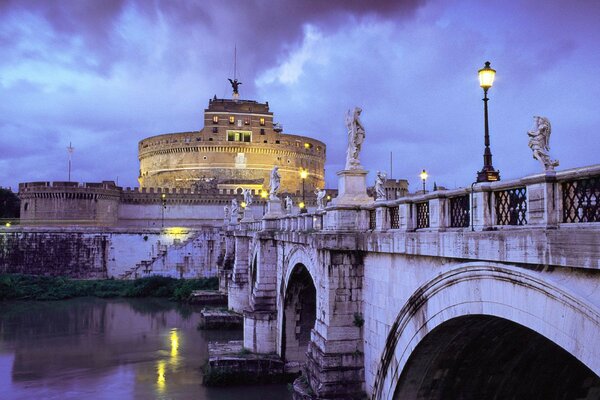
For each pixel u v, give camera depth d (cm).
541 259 1055
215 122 13362
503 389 1859
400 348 1753
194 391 3488
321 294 2202
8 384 3653
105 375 3856
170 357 4347
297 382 2281
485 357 1734
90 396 3406
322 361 2070
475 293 1313
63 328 5478
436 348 1659
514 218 1201
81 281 8375
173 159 13662
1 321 5831
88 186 10625
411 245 1603
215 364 3628
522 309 1138
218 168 13250
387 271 1855
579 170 983
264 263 3950
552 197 1059
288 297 3578
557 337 1031
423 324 1595
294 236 2923
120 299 7494
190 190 11606
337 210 2105
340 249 2055
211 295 7112
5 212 13538
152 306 6925
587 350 953
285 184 13650
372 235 1928
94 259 8844
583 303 955
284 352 3647
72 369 4016
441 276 1452
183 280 8238
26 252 8662
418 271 1633
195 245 8644
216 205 11681
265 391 3488
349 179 2148
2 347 4666
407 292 1702
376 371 1939
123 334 5197
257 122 13562
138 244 9056
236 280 5594
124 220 11306
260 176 13350
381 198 2338
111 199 10962
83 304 7038
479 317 1402
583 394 1859
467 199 1382
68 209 10494
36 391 3512
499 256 1182
